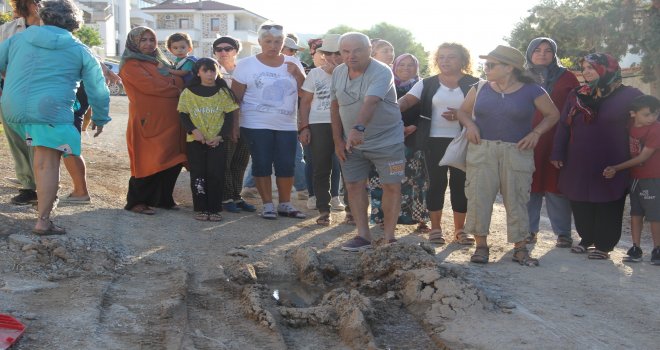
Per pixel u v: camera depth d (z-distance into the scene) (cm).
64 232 579
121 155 1172
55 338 396
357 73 617
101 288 480
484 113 611
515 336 445
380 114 621
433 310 482
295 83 753
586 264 642
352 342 432
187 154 715
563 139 678
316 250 620
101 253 555
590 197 657
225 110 709
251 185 914
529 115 609
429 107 692
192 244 623
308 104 739
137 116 704
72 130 563
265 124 736
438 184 689
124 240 606
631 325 479
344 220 773
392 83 622
